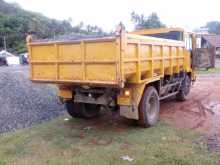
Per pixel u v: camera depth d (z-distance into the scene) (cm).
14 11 7281
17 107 816
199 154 501
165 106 923
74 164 471
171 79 859
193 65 1051
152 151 517
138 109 658
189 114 810
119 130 658
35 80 655
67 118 772
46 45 625
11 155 513
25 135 621
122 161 478
